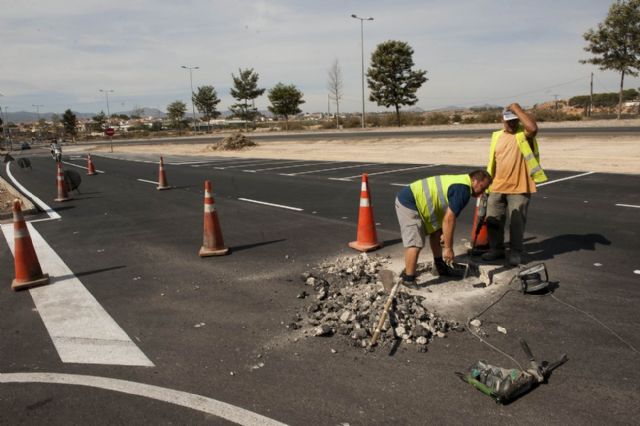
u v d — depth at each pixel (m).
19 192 13.45
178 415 2.77
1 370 3.36
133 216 9.05
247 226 7.70
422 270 5.03
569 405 2.75
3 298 4.78
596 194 8.91
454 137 26.69
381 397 2.88
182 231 7.56
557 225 6.78
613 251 5.47
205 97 69.38
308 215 8.39
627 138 19.56
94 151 43.28
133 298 4.65
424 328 3.61
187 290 4.81
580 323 3.74
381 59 44.22
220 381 3.11
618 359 3.21
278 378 3.12
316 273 5.16
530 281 4.30
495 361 3.25
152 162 24.23
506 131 5.04
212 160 23.53
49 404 2.93
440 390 2.93
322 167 16.80
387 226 7.26
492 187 5.11
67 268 5.73
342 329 3.72
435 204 4.40
